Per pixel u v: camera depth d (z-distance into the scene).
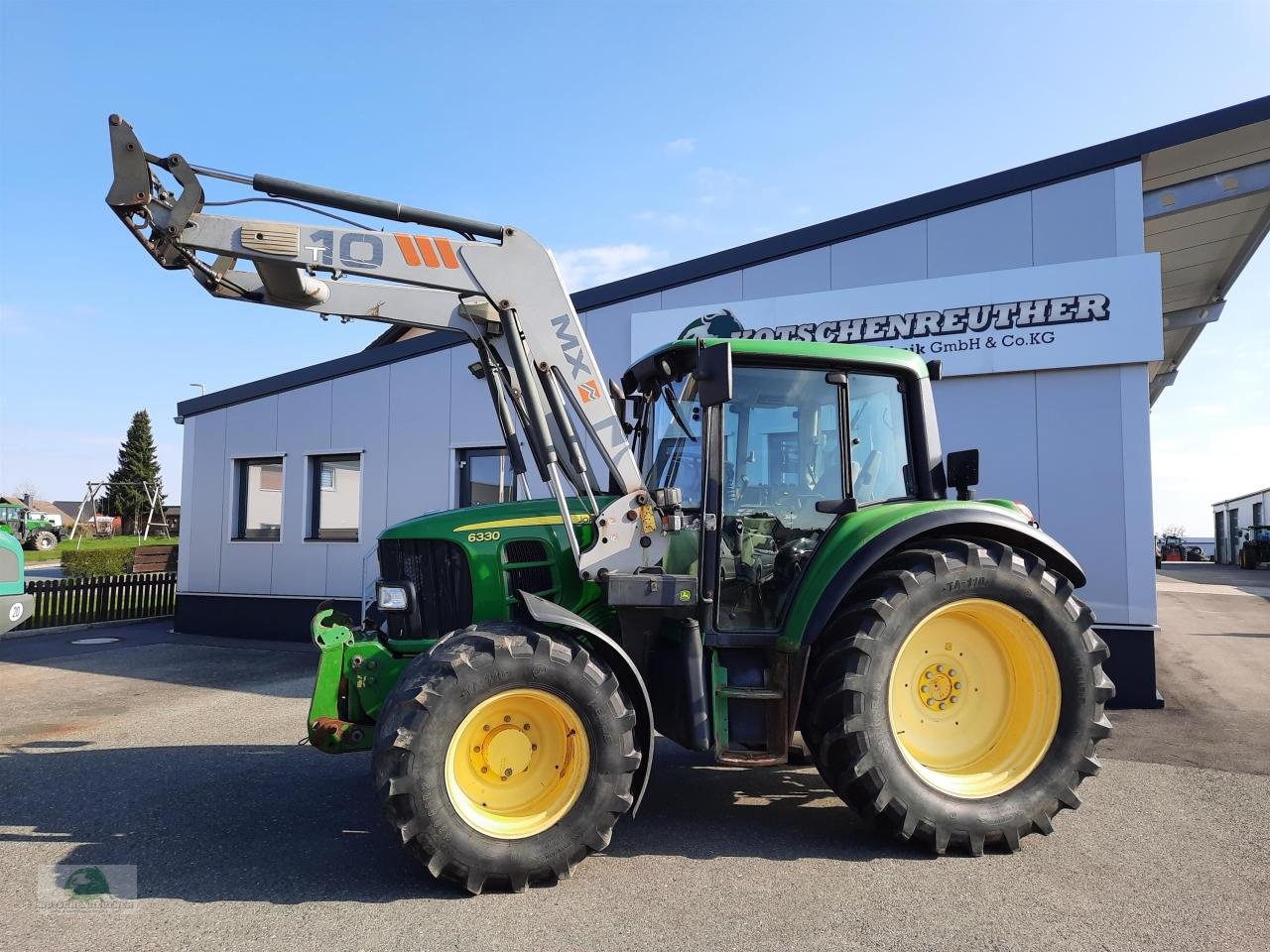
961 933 2.81
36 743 5.79
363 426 10.88
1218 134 6.56
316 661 9.52
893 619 3.58
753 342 4.07
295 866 3.48
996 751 3.81
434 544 4.14
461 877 3.12
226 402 11.86
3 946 2.76
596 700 3.31
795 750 5.04
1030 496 7.09
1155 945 2.71
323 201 3.82
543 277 4.02
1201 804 4.23
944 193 7.43
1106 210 6.90
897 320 7.60
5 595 6.29
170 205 3.71
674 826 3.96
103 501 60.34
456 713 3.17
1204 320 11.75
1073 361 6.95
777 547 4.06
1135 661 6.70
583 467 3.98
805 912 2.98
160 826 4.00
